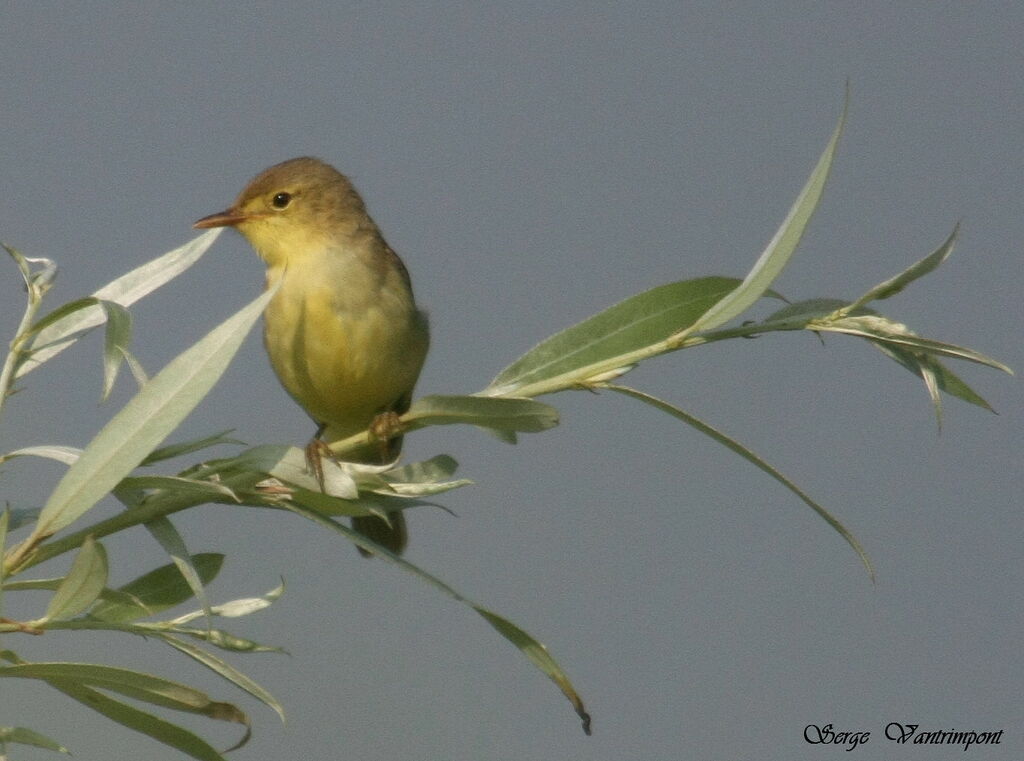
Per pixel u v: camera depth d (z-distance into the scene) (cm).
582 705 457
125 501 459
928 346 502
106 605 482
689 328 499
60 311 488
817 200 467
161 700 438
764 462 481
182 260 572
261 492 483
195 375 425
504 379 515
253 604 483
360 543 463
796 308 520
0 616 416
